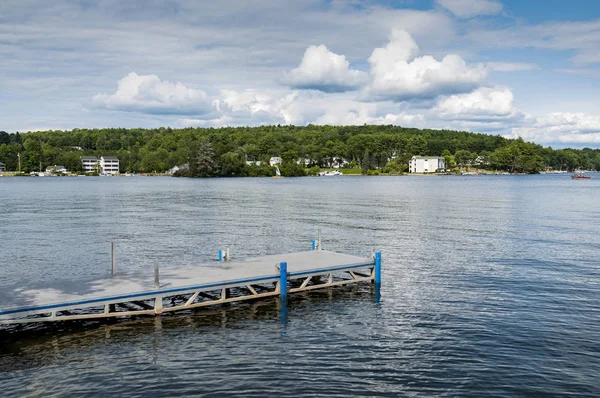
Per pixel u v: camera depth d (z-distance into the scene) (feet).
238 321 54.34
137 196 270.67
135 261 86.63
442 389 38.93
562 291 66.39
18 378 40.29
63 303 49.67
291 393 38.01
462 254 92.89
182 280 59.57
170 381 39.83
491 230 126.00
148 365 42.80
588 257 89.45
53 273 77.51
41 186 399.65
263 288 68.18
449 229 128.36
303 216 162.30
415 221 146.92
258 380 40.06
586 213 170.19
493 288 68.08
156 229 128.88
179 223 142.41
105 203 221.46
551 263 84.38
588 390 38.99
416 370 42.14
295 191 321.73
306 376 40.83
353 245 103.65
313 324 53.42
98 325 52.75
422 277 74.64
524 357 44.88
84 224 140.15
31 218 157.28
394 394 38.09
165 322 53.78
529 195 275.80
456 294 65.10
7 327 52.01
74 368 42.22
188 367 42.42
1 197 263.29
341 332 50.90
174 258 89.25
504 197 258.37
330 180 546.26
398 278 74.13
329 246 102.53
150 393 37.91
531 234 118.62
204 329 51.75
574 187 377.09
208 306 59.72
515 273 77.00
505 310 58.23
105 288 55.62
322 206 202.90
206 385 39.22
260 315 56.49
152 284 57.52
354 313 57.26
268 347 46.83
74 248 99.81
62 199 248.11
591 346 47.39
